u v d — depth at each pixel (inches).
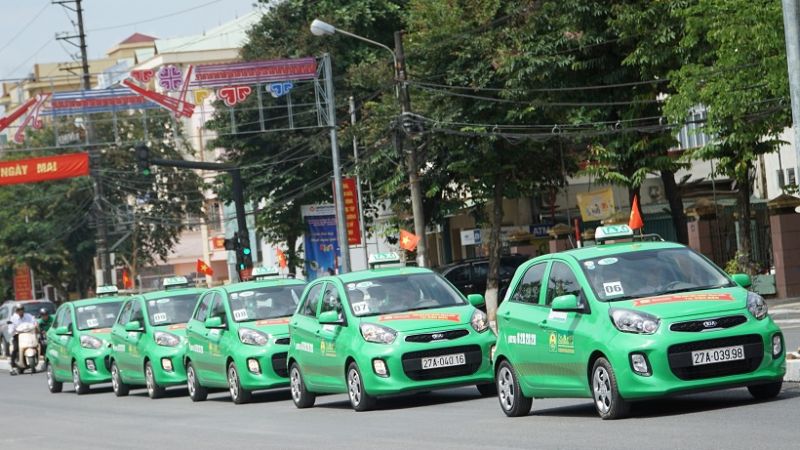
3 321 2586.1
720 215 2053.4
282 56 2755.9
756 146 1770.4
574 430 660.7
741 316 663.1
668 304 666.8
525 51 1881.2
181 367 1321.4
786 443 535.5
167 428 941.8
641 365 650.8
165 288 1481.3
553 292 730.8
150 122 3368.6
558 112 1913.1
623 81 1871.3
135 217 3408.0
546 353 726.5
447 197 2527.1
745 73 1601.9
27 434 995.3
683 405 717.9
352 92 2694.4
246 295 1178.0
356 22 2733.8
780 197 1887.3
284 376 1108.5
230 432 861.8
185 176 3417.8
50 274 3715.6
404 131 1919.3
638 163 1891.0
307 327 994.7
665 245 729.6
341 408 978.7
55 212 3570.4
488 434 690.2
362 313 931.3
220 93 2236.7
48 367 1624.0
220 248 4220.0
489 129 1977.1
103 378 1507.1
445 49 2025.1
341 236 2167.8
